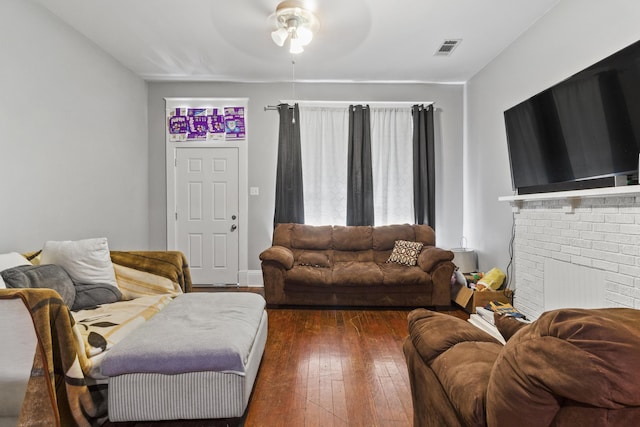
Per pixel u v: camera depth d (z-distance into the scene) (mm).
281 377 2039
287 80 4242
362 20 2824
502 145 3428
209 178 4359
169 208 4340
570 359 568
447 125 4383
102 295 2219
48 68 2674
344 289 3402
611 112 1833
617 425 566
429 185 4254
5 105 2305
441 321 1265
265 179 4363
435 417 1085
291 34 2762
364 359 2285
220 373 1468
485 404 770
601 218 1963
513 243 3203
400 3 2592
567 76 2500
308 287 3416
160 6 2646
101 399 1503
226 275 4375
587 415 576
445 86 4375
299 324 2984
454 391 885
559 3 2576
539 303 2580
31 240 2516
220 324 1734
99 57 3326
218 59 3617
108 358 1438
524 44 3035
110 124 3514
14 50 2367
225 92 4320
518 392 646
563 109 2203
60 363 1389
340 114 4289
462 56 3531
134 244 3994
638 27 1939
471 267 3846
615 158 1830
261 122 4340
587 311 658
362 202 4238
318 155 4266
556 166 2326
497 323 1167
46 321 1304
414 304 3414
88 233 3164
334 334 2742
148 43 3248
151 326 1705
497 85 3521
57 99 2770
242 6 2646
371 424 1606
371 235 3982
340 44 3252
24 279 1814
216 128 4328
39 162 2590
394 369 2143
